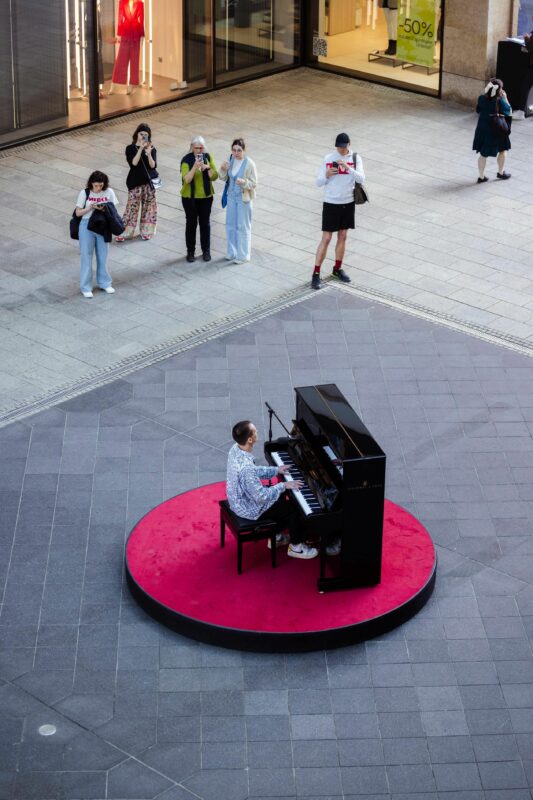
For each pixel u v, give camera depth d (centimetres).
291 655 1183
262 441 1537
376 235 2139
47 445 1521
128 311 1861
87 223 1845
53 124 2595
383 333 1809
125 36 2647
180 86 2809
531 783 1048
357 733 1095
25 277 1961
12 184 2334
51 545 1339
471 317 1858
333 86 2931
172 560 1279
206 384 1664
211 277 1980
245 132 2633
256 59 2952
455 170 2433
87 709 1116
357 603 1219
